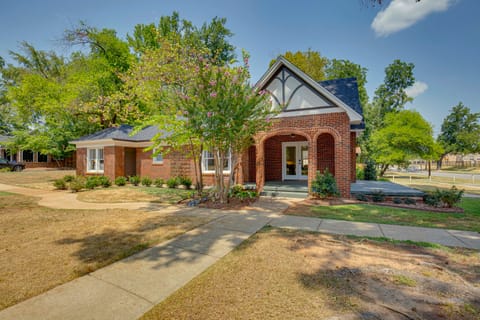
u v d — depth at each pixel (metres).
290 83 10.41
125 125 19.06
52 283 3.07
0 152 29.77
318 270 3.42
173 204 8.86
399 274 3.28
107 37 19.42
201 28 24.52
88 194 10.99
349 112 9.36
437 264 3.61
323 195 9.27
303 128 10.19
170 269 3.49
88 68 19.77
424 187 15.13
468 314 2.44
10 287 2.96
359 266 3.54
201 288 2.96
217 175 9.26
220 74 7.63
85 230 5.46
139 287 2.99
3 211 7.54
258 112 8.27
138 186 14.35
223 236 5.04
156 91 14.14
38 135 24.09
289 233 5.23
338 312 2.47
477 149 44.69
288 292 2.86
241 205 8.48
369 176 18.20
